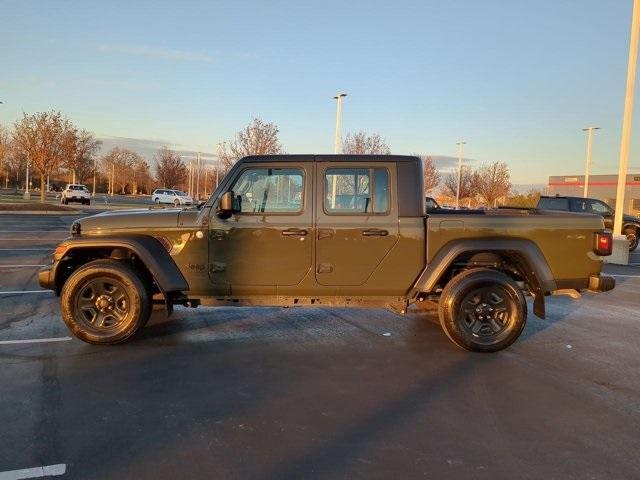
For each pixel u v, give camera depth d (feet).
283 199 19.98
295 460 11.69
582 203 64.44
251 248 19.86
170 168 249.75
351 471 11.25
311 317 25.43
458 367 18.29
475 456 12.00
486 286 19.84
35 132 128.57
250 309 26.99
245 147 113.39
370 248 19.92
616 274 44.68
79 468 11.22
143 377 16.83
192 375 17.10
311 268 19.94
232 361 18.60
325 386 16.29
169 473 11.07
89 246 19.67
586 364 18.81
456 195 177.58
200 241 19.86
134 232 20.01
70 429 13.06
